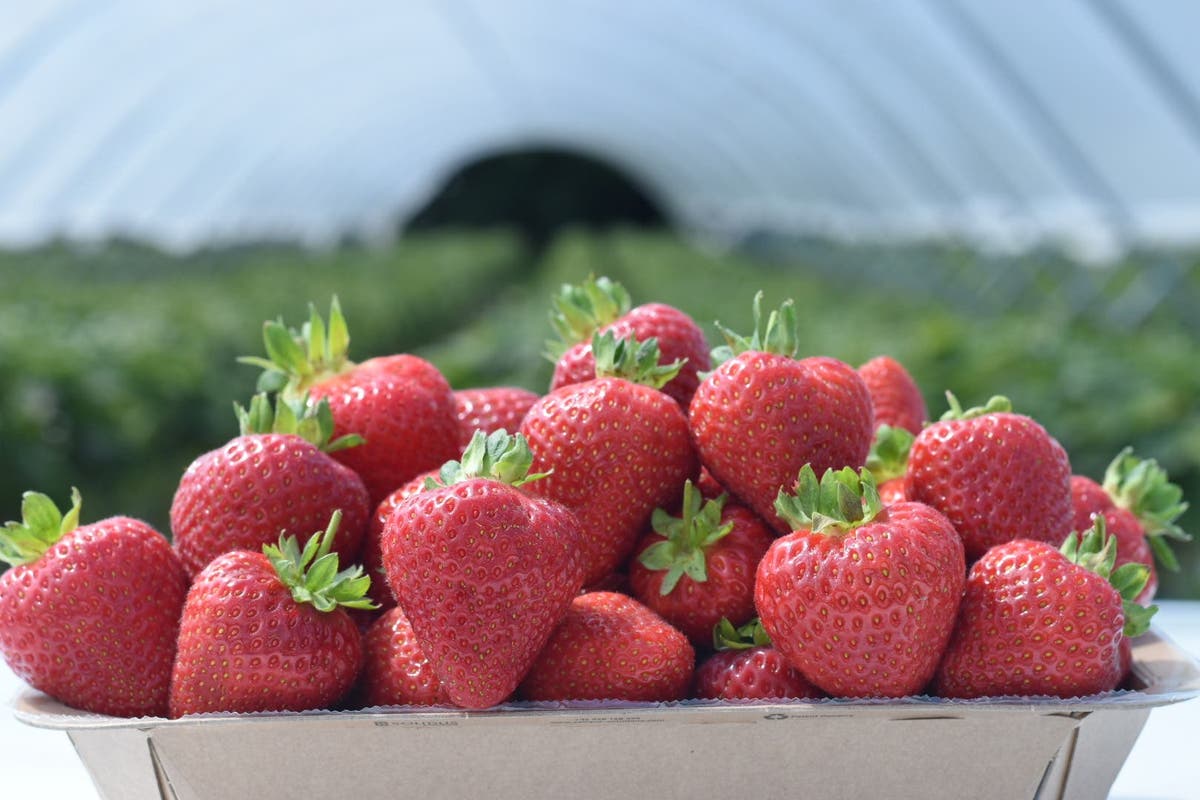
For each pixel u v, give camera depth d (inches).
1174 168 109.7
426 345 179.9
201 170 217.6
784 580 14.4
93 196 190.9
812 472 14.6
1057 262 141.3
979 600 14.7
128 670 15.1
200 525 15.4
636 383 16.0
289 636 14.4
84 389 75.3
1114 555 14.9
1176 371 70.9
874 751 14.2
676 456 15.6
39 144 161.5
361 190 329.1
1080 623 14.4
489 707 14.1
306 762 14.1
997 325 97.9
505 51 219.6
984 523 15.5
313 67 201.9
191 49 161.9
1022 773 14.3
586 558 15.6
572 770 14.2
